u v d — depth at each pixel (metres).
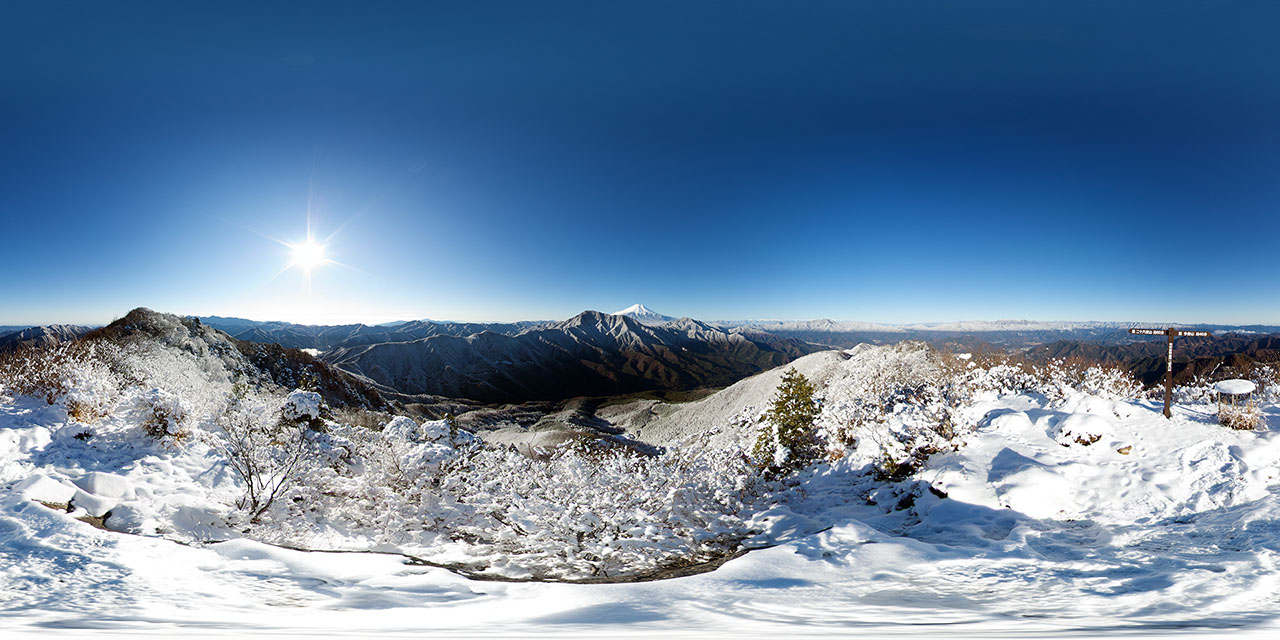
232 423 13.45
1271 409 14.48
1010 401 16.91
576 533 12.30
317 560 8.77
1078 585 7.18
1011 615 6.13
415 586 7.95
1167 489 10.66
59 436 14.36
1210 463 10.94
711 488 15.60
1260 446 10.99
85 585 7.07
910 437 15.12
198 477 13.74
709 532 12.94
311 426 17.00
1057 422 13.97
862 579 8.02
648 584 7.89
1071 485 11.47
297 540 11.32
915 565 8.49
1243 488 10.02
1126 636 4.98
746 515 14.48
